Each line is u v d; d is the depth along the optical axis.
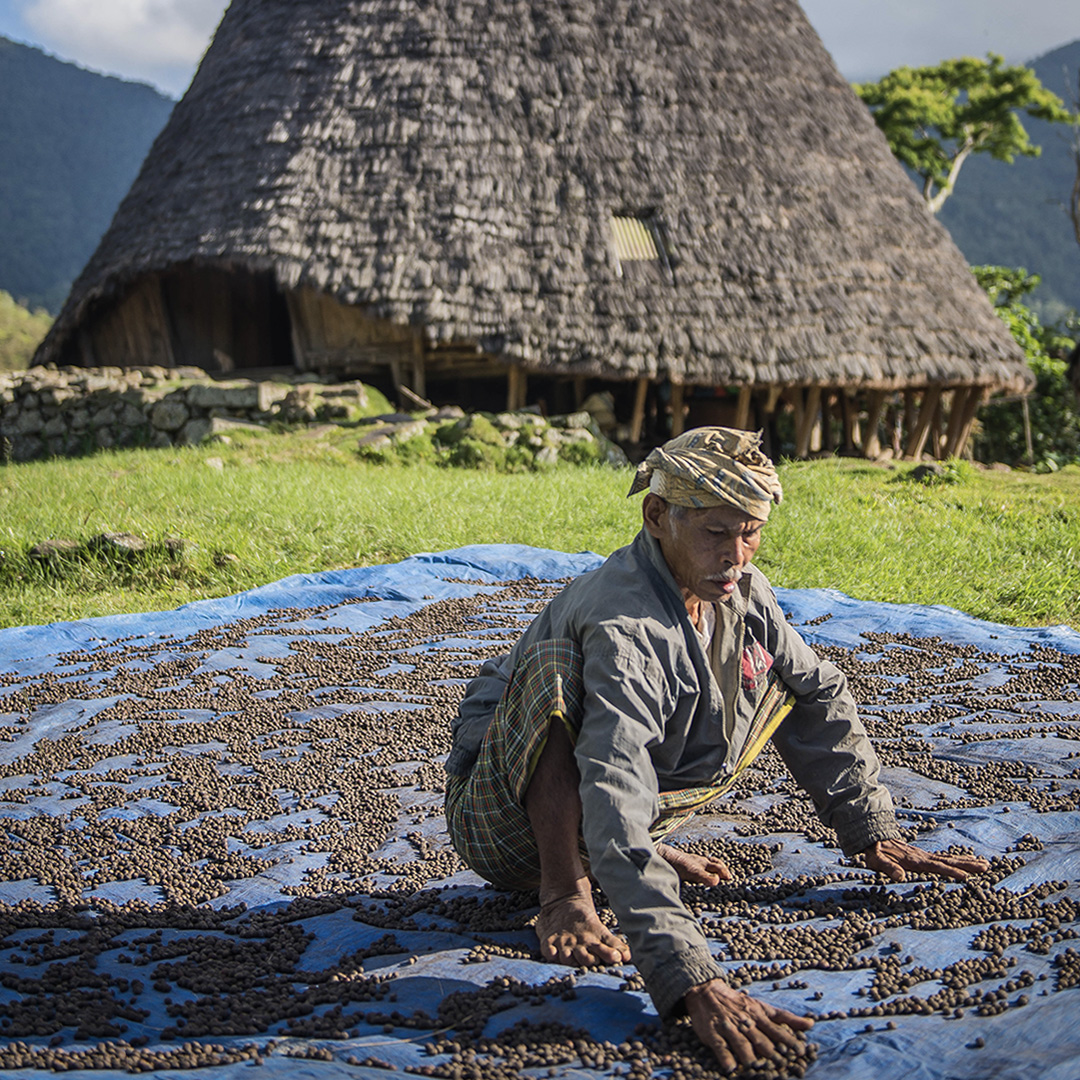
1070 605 7.36
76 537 8.17
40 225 185.88
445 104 15.39
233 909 2.91
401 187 14.82
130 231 16.39
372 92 15.54
